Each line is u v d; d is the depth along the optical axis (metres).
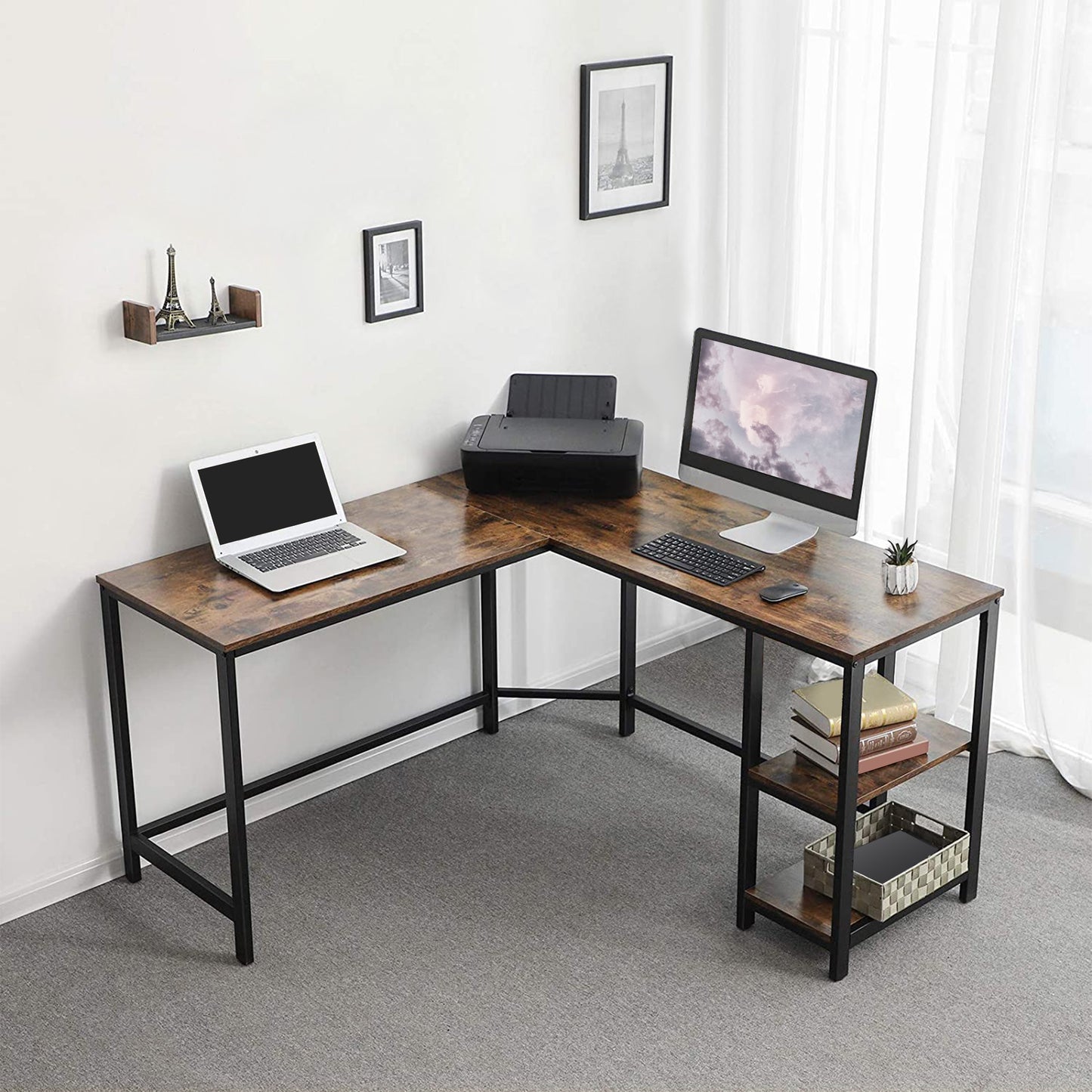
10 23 2.82
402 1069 2.81
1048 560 3.73
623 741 4.02
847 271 4.07
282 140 3.28
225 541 3.27
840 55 3.90
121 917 3.28
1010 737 3.98
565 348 4.02
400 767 3.89
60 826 3.33
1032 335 3.66
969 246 3.73
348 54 3.33
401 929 3.23
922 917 3.28
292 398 3.47
